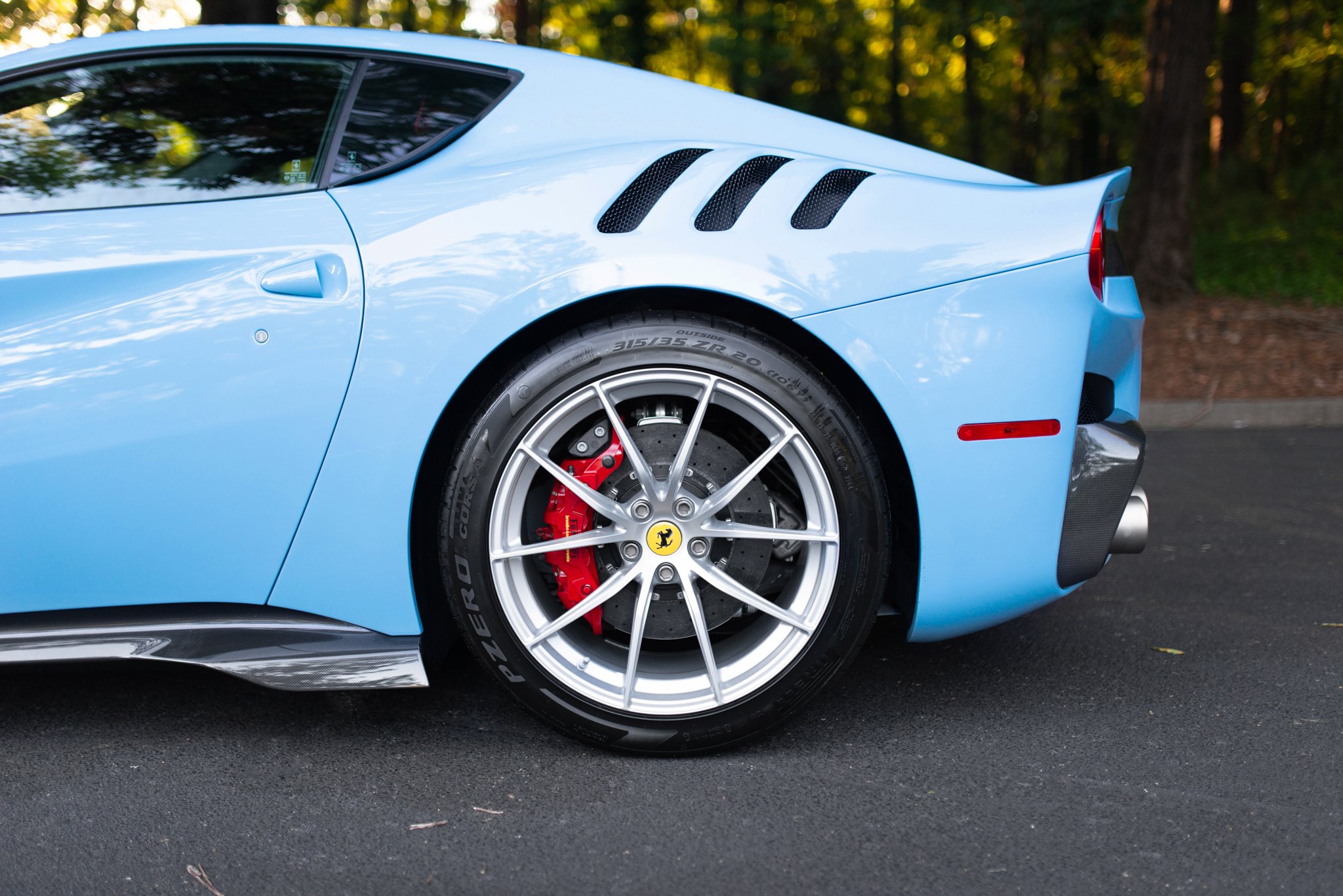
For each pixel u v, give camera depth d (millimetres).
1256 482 4086
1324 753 1699
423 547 1738
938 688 2012
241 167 1772
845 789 1592
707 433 1709
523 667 1651
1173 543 3170
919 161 1871
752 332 1620
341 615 1685
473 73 1869
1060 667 2117
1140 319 1857
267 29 1884
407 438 1615
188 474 1628
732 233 1625
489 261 1615
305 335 1610
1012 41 19969
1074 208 1683
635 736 1666
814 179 1691
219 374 1612
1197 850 1394
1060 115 23172
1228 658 2162
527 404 1607
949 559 1647
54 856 1409
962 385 1608
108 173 1769
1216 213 15602
